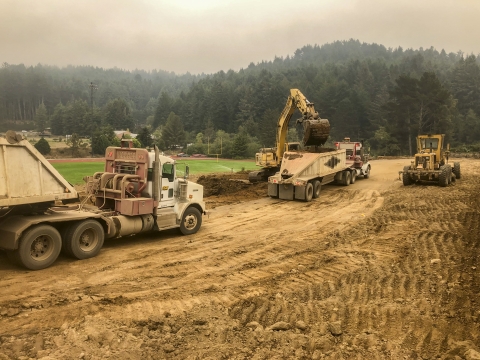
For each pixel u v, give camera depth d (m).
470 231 12.21
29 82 153.50
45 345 5.48
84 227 9.23
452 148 80.94
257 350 5.48
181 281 8.20
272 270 8.92
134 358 5.16
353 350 5.53
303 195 18.31
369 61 160.62
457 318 6.54
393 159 52.38
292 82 140.88
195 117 125.50
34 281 7.87
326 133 21.25
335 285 8.05
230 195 20.81
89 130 109.94
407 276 8.45
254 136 100.56
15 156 8.18
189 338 5.75
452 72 127.88
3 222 8.44
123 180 10.26
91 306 6.81
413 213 14.88
